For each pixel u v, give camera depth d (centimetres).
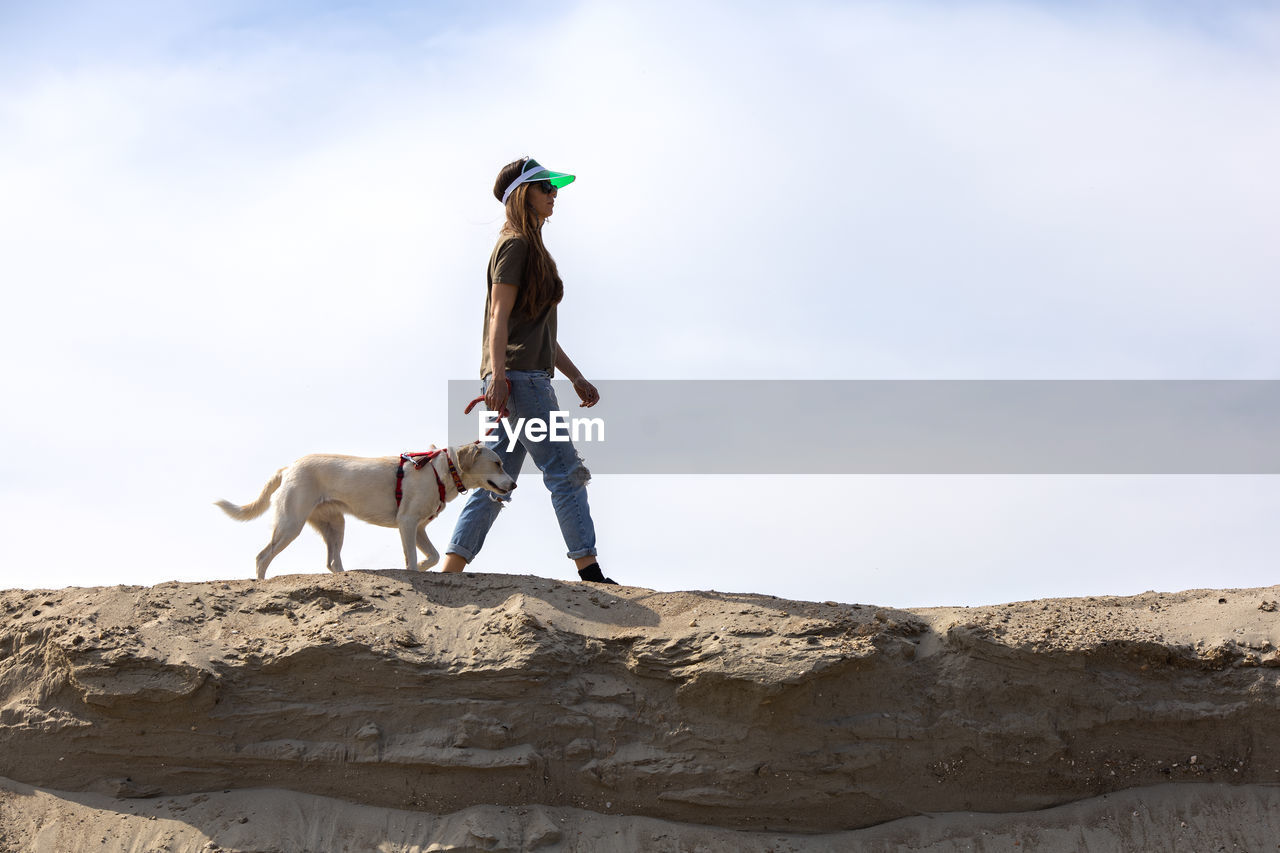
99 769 691
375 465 791
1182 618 746
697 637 705
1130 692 700
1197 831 667
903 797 698
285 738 692
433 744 683
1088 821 683
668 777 688
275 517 788
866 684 704
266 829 659
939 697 704
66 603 746
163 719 684
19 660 717
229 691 690
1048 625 724
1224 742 696
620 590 769
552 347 798
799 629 707
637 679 709
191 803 678
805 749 695
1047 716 699
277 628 720
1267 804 674
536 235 781
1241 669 701
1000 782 700
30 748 693
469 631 718
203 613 730
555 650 702
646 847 672
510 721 692
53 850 646
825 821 695
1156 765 699
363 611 725
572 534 784
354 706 693
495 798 684
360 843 659
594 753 697
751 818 692
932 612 759
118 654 680
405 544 783
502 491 777
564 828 676
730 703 690
